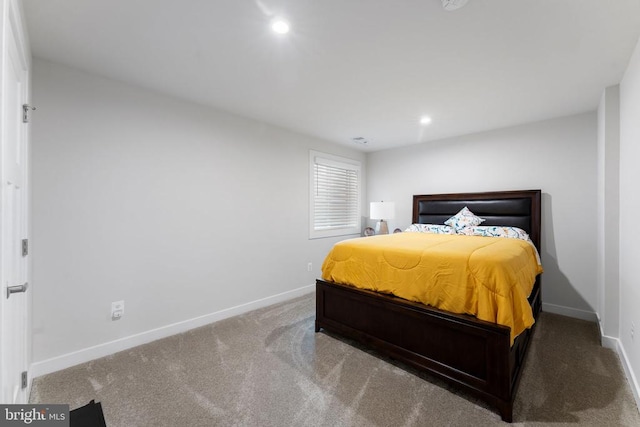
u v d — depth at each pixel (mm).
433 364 1924
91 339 2207
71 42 1813
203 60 2039
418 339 2021
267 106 2922
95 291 2229
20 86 1476
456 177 4055
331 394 1803
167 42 1817
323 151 4277
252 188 3334
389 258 2295
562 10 1496
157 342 2498
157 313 2564
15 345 1344
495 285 1776
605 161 2441
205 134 2904
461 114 3145
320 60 2037
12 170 1239
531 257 2691
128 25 1646
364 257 2461
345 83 2398
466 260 1922
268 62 2062
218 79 2328
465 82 2371
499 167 3664
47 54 1951
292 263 3818
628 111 2076
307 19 1589
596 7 1470
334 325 2570
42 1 1438
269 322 2961
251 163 3320
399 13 1531
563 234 3223
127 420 1577
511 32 1692
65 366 2080
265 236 3477
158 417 1602
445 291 1946
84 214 2178
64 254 2090
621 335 2266
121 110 2363
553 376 1999
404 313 2078
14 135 1303
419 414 1630
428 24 1626
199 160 2859
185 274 2754
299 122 3443
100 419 1057
